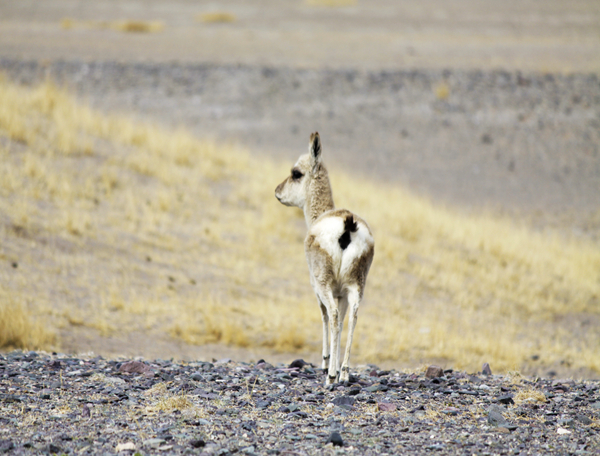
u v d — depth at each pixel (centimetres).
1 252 4581
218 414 2177
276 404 2328
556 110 11906
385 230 6606
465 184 9175
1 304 3794
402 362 4062
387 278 5709
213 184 6994
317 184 2905
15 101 7038
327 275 2538
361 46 15450
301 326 4569
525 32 18438
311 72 12538
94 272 4762
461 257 6406
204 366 3084
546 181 9544
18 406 2164
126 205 5966
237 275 5297
